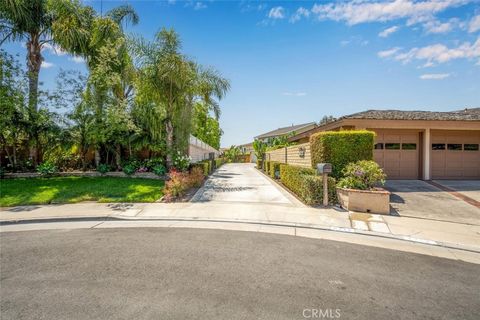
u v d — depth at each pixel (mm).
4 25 12633
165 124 13586
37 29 13094
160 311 2770
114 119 11844
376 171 8172
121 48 13492
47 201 8562
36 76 13039
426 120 12422
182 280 3475
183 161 13336
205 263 4043
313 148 10461
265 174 19656
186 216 7121
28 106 12047
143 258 4230
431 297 3164
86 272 3707
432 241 5371
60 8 12914
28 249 4652
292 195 10227
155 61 12609
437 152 13570
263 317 2688
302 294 3164
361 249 4832
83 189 9977
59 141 12914
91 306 2859
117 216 7070
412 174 13453
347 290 3283
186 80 12688
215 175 18656
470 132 13719
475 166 13656
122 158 14656
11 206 8133
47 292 3154
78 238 5301
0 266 3922
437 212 7641
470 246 5121
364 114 13602
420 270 3955
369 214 7332
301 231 5965
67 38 12797
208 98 14812
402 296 3170
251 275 3646
